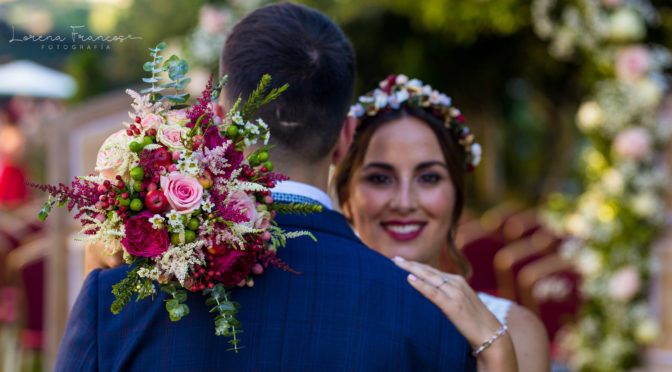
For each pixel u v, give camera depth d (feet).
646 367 14.52
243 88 4.34
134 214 3.73
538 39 34.91
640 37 15.05
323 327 4.07
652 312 14.40
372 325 4.13
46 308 14.71
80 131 12.46
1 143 34.09
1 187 31.81
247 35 4.43
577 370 15.30
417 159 6.81
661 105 14.56
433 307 4.42
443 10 26.94
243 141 3.93
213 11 22.30
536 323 6.59
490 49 37.11
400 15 32.50
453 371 4.29
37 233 19.97
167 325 4.02
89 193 3.70
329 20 4.67
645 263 14.37
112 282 4.20
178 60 4.03
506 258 17.61
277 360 3.99
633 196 14.34
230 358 3.96
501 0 25.49
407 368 4.17
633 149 14.02
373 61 35.01
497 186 56.49
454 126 7.06
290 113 4.34
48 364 13.51
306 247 4.25
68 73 57.36
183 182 3.66
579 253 15.29
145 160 3.67
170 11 32.96
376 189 6.96
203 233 3.67
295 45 4.39
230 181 3.77
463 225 21.57
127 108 12.64
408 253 6.97
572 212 16.22
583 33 15.90
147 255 3.59
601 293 14.71
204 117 3.86
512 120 61.52
